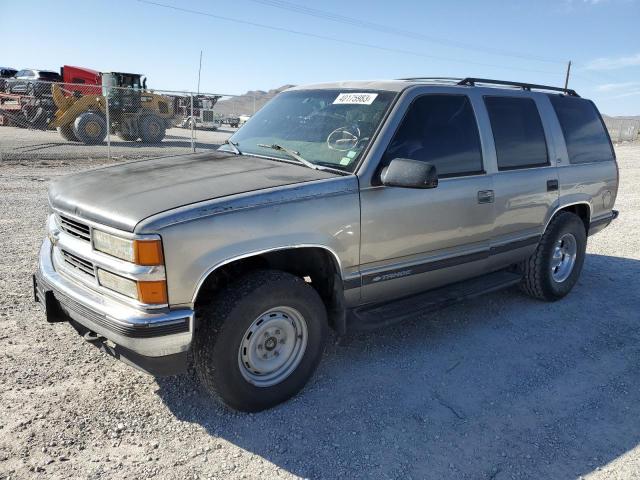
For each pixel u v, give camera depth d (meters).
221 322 3.12
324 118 4.21
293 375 3.52
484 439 3.28
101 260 3.05
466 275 4.61
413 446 3.19
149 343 2.92
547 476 2.99
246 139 4.48
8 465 2.80
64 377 3.67
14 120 23.17
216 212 3.03
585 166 5.64
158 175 3.58
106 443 3.04
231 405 3.31
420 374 4.01
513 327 4.96
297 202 3.34
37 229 7.50
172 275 2.91
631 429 3.46
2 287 5.16
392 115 3.90
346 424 3.36
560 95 5.65
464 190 4.27
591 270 6.82
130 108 21.70
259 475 2.88
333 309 3.78
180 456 2.98
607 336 4.85
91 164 15.61
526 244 5.05
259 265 3.59
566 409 3.65
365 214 3.64
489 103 4.68
